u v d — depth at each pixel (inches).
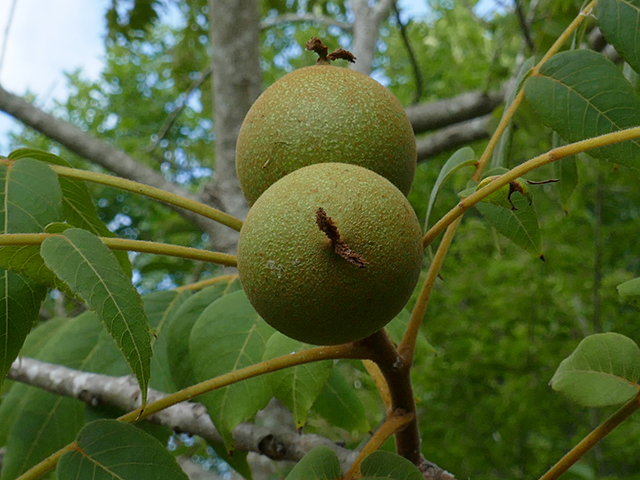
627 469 34.1
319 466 7.0
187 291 10.7
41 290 6.6
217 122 19.8
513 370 34.2
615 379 6.9
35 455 9.7
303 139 6.7
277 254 5.8
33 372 9.7
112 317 5.6
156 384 9.8
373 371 8.9
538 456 32.9
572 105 8.2
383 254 5.7
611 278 36.3
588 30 14.2
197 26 33.2
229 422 8.4
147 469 6.5
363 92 6.9
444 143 23.5
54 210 6.7
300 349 8.7
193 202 7.1
